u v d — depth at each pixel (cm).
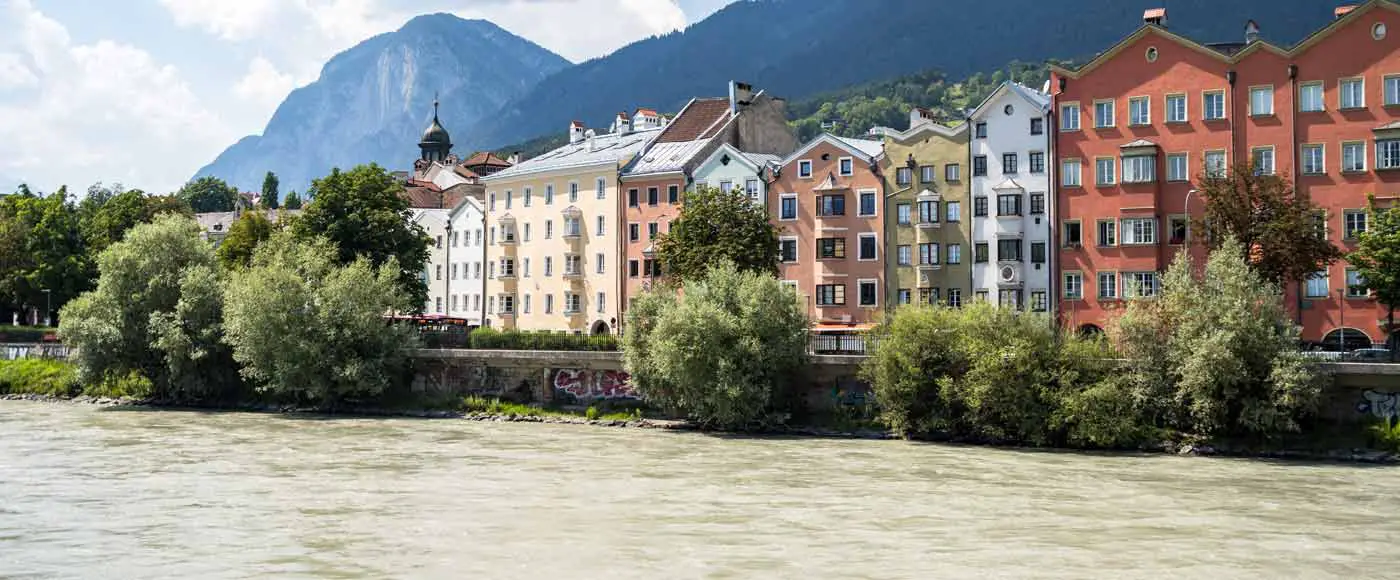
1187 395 6162
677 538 4106
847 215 9700
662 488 5156
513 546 3994
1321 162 7988
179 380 9125
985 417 6494
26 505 4769
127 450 6438
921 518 4431
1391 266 7031
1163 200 8456
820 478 5397
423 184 17875
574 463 5925
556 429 7531
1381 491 4941
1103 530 4191
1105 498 4825
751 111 11331
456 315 13200
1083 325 8700
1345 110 7912
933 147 9350
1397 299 7069
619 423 7700
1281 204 7344
